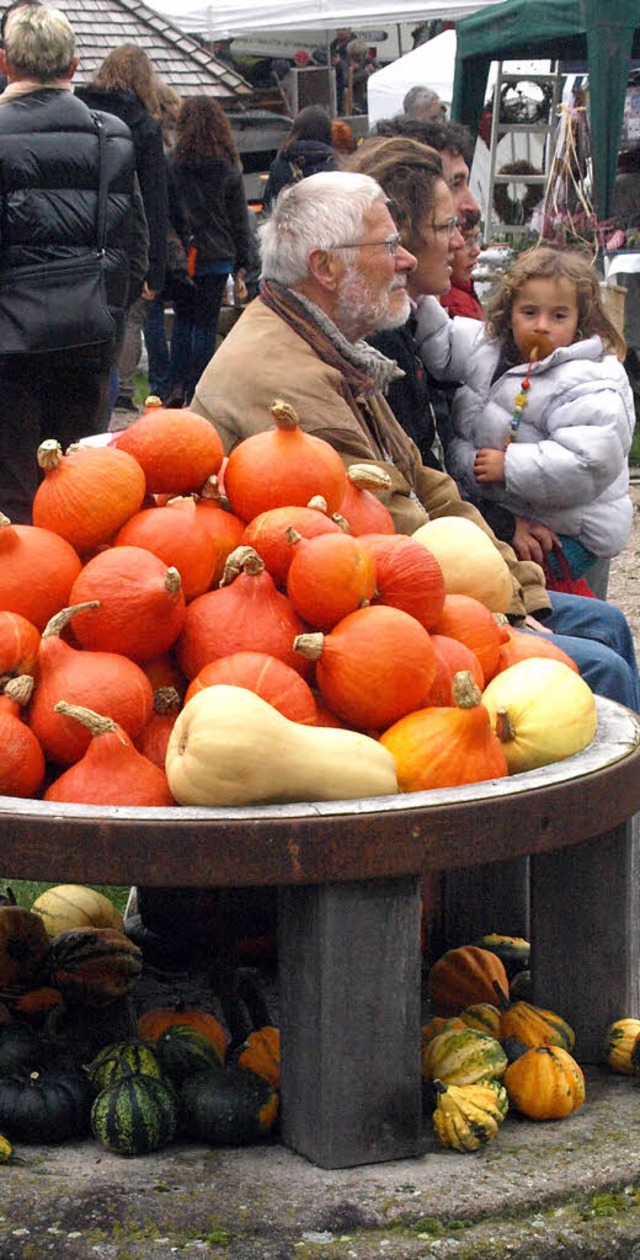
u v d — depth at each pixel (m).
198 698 2.34
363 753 2.36
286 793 2.31
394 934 2.35
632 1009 2.97
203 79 19.62
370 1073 2.37
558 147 12.49
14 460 6.19
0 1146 2.38
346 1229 2.22
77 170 5.96
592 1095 2.68
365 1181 2.33
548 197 12.60
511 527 4.68
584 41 11.40
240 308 11.27
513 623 3.55
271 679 2.44
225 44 23.11
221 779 2.29
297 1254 2.16
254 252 11.28
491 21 10.96
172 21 16.47
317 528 2.63
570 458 4.56
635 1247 2.29
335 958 2.32
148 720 2.51
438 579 2.64
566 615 4.00
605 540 4.73
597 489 4.64
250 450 2.79
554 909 2.76
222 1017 3.03
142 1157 2.41
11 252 5.95
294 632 2.56
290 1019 2.41
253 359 3.54
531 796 2.36
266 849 2.23
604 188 10.49
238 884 2.23
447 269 4.53
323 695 2.53
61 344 6.01
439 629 2.78
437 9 15.55
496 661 2.82
